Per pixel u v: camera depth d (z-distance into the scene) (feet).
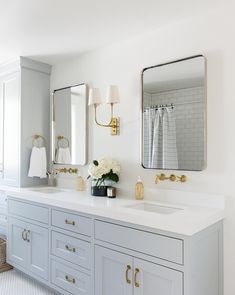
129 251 5.56
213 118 6.36
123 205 6.44
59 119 10.15
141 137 7.56
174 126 6.97
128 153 7.90
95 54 8.89
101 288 6.07
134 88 7.82
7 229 9.10
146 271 5.26
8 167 10.41
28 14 6.55
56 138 10.25
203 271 5.27
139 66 7.73
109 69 8.46
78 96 9.37
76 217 6.73
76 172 9.42
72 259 6.80
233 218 6.02
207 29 6.50
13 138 10.15
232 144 6.08
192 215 5.47
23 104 9.84
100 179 7.81
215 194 6.29
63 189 9.44
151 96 7.40
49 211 7.50
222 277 6.05
